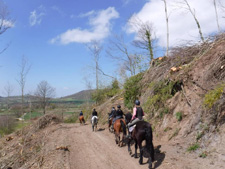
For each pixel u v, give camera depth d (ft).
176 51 44.93
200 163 21.45
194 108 29.43
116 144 37.58
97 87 121.19
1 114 127.65
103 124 65.62
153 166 23.76
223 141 22.08
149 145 23.00
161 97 38.58
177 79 36.04
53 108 148.97
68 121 125.39
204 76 31.27
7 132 107.76
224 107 24.11
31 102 136.87
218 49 32.55
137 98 56.29
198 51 39.88
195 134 26.30
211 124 24.80
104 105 85.46
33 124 69.87
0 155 44.21
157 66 52.85
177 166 22.18
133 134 26.55
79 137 47.44
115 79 112.57
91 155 32.14
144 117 41.19
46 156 32.81
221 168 19.42
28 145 47.06
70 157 31.48
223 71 28.86
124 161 27.68
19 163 36.55
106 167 26.35
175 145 27.43
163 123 34.35
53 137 49.96
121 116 38.27
